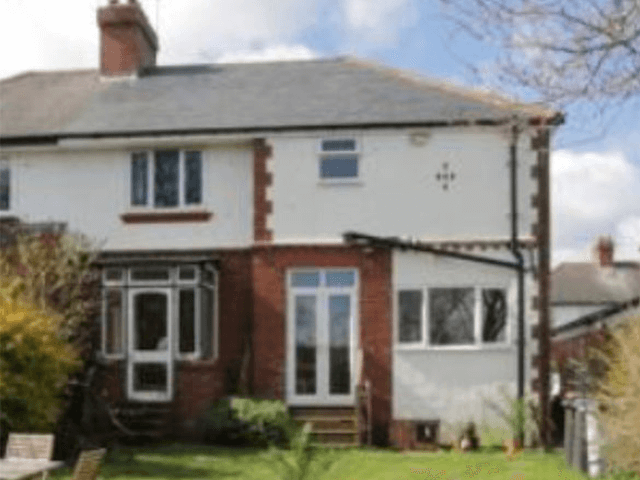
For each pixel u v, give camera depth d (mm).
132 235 22219
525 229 20922
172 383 21297
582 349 31266
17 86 25984
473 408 20594
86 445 18125
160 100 23516
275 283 21297
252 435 19281
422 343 20844
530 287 20766
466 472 15680
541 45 9094
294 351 21297
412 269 21047
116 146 22266
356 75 23906
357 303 21141
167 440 20891
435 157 21281
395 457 18000
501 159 21109
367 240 21031
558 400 22484
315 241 21297
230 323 21766
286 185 21500
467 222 21062
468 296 20938
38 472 11109
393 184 21297
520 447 19828
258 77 24406
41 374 16219
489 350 20688
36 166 22719
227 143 22062
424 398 20703
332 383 21125
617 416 13039
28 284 20078
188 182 22281
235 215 22000
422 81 23062
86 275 21641
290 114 21969
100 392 20734
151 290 21688
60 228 22297
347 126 21266
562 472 15273
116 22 25109
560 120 19453
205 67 25422
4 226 22422
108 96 24109
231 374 21469
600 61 9094
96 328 21531
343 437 20234
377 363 20859
